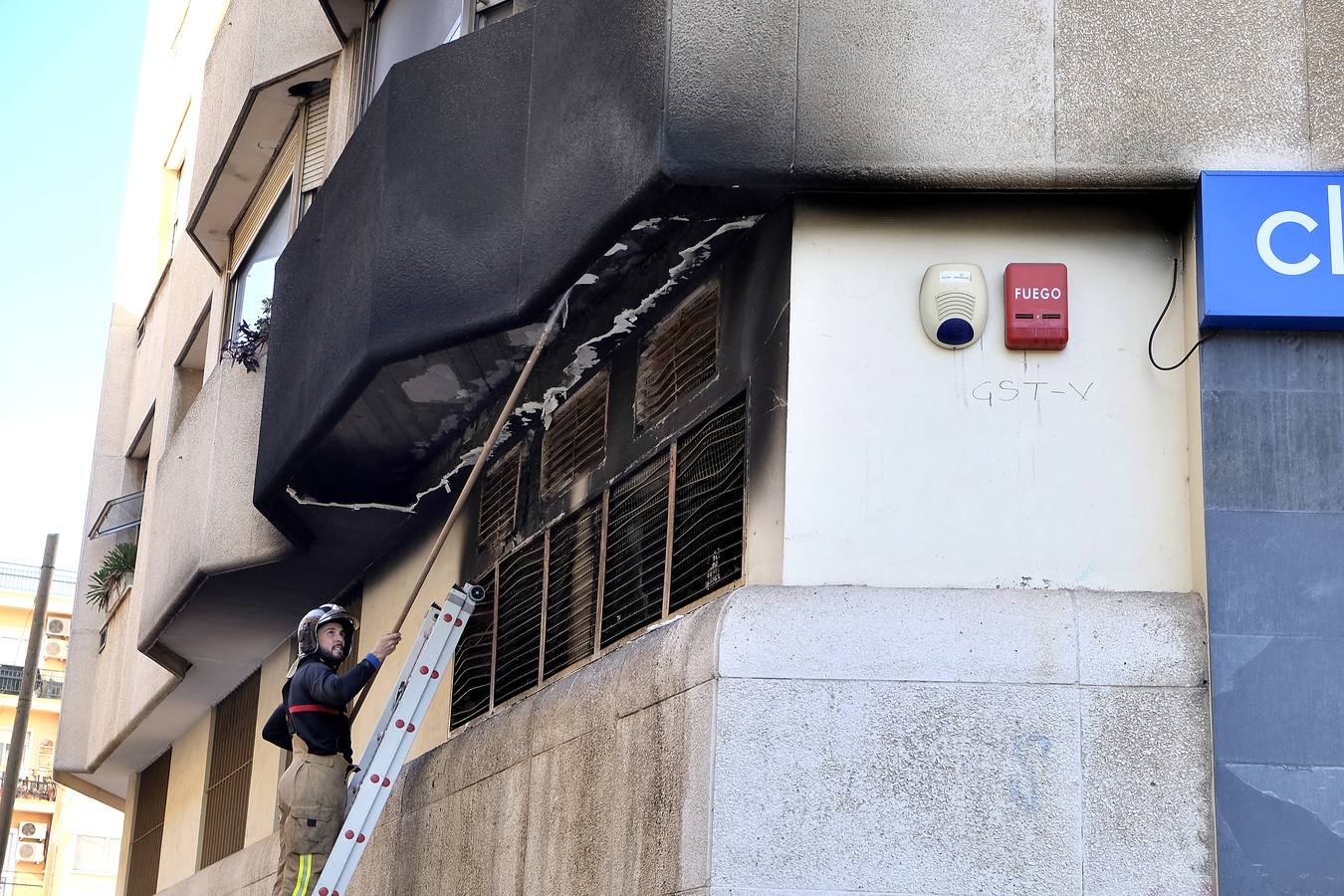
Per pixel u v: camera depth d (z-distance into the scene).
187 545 12.60
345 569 12.05
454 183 7.98
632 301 7.63
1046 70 6.36
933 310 6.29
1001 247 6.42
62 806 53.03
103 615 20.92
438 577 10.47
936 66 6.39
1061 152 6.28
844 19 6.45
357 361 8.37
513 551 9.26
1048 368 6.29
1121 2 6.42
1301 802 5.59
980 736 5.74
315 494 10.45
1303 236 6.09
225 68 14.60
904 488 6.20
